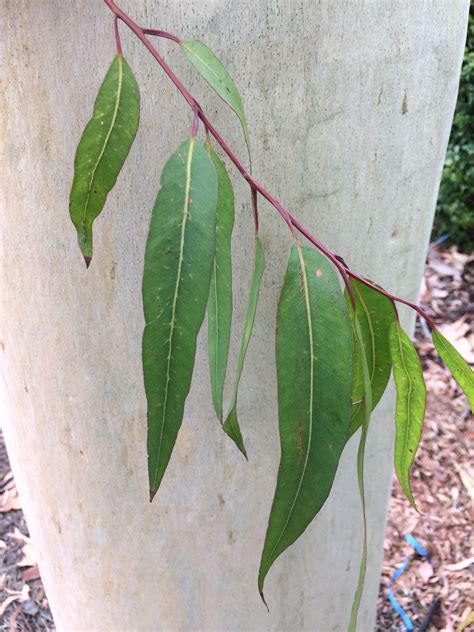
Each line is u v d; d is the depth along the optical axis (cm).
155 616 51
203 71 27
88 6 28
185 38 30
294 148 34
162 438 27
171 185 25
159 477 28
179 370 26
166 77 31
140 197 33
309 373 30
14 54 29
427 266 152
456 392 124
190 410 41
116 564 47
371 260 41
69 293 36
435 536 101
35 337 38
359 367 36
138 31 26
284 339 30
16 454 45
